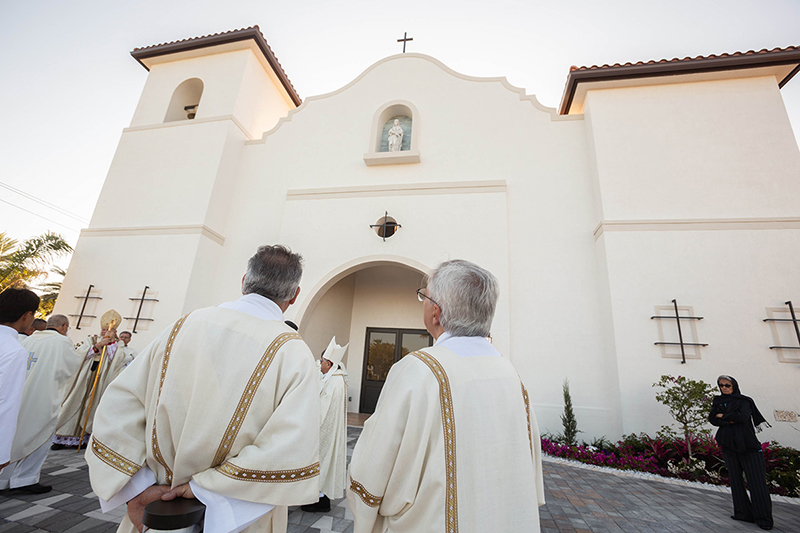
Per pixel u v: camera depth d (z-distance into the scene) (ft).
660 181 24.12
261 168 32.42
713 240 22.11
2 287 41.93
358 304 36.58
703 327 20.75
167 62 36.65
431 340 34.50
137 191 31.12
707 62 24.80
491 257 25.12
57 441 17.26
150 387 4.42
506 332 23.21
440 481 3.60
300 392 4.39
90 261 29.27
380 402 4.25
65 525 9.64
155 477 4.29
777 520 12.64
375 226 27.50
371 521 3.79
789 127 23.52
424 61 32.24
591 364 22.52
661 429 19.75
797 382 19.08
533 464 4.15
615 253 22.91
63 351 12.53
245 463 3.91
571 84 27.58
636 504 13.57
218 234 30.07
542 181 26.96
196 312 4.81
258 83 36.19
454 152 28.91
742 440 12.58
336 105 32.91
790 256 21.03
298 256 5.81
